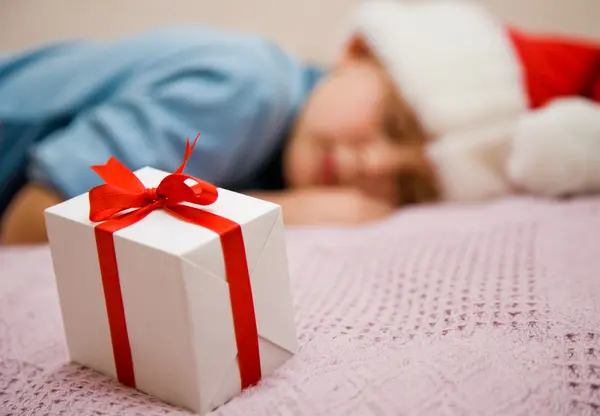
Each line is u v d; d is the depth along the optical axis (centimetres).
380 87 95
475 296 68
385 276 74
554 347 60
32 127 97
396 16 97
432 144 95
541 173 92
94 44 105
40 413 59
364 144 95
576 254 74
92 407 59
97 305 60
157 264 56
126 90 95
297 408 57
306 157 97
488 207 93
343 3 121
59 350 66
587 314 64
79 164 90
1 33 128
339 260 79
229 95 91
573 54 102
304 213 93
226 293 57
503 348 60
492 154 94
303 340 64
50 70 100
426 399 56
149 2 125
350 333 64
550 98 101
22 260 84
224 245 56
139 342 59
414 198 97
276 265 60
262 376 60
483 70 96
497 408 56
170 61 95
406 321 66
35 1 127
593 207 88
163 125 91
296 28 124
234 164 95
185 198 58
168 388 58
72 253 60
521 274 71
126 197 59
